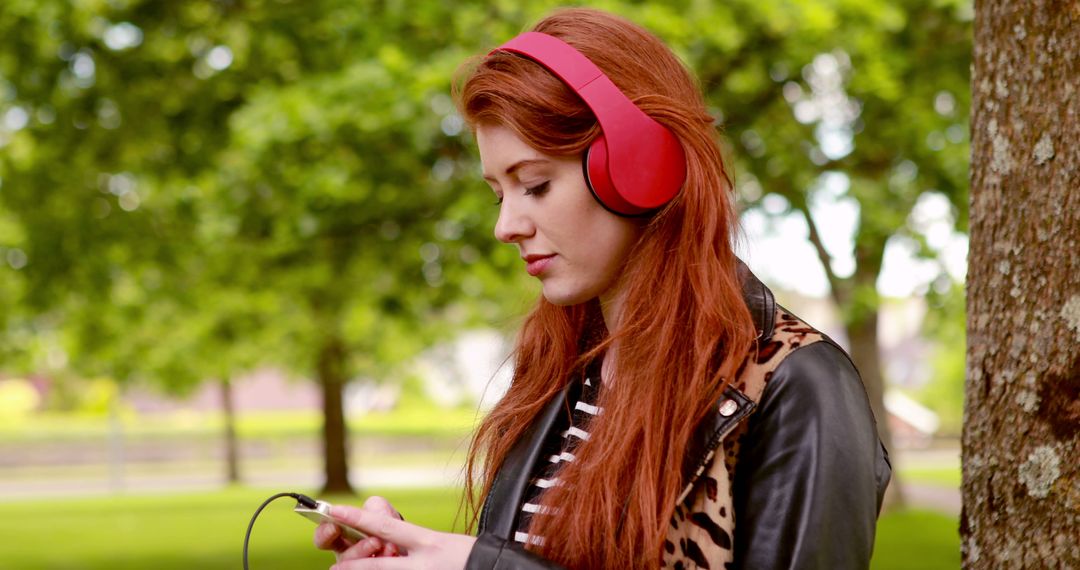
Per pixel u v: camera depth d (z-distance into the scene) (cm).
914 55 936
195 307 1294
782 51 850
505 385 179
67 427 4053
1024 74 176
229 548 1200
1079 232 168
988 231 180
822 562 121
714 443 128
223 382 2269
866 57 873
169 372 1917
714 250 135
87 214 1043
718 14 795
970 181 185
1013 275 175
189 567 1052
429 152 832
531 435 155
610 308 146
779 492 125
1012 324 175
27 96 961
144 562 1102
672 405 133
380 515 135
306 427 4222
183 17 942
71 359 1859
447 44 805
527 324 167
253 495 2072
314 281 969
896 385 4594
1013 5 177
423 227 888
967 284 185
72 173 1016
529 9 755
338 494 1945
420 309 995
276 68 927
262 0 919
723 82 866
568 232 135
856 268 1146
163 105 964
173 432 3441
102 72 952
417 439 3316
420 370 2539
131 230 1071
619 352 138
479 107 136
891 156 995
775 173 916
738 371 130
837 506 123
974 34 186
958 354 3688
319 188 797
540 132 132
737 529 129
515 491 151
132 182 1065
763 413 128
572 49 134
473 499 166
